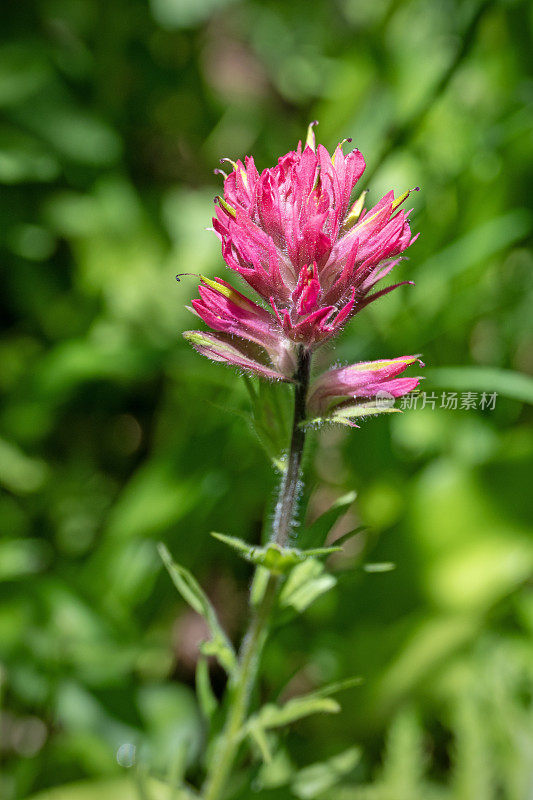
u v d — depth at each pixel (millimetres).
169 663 596
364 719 574
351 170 441
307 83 884
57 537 650
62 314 714
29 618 569
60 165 707
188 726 574
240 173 444
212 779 484
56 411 678
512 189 661
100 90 775
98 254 726
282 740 503
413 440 646
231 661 479
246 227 436
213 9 858
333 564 647
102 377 693
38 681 563
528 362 750
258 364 447
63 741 551
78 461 688
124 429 727
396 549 584
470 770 532
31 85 702
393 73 733
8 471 640
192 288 727
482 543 577
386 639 578
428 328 652
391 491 626
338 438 676
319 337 437
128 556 588
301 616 590
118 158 735
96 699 567
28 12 750
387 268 446
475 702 548
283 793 500
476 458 636
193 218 767
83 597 580
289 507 458
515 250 708
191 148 845
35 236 708
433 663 572
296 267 440
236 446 595
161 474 595
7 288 712
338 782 554
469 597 574
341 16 934
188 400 675
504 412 660
